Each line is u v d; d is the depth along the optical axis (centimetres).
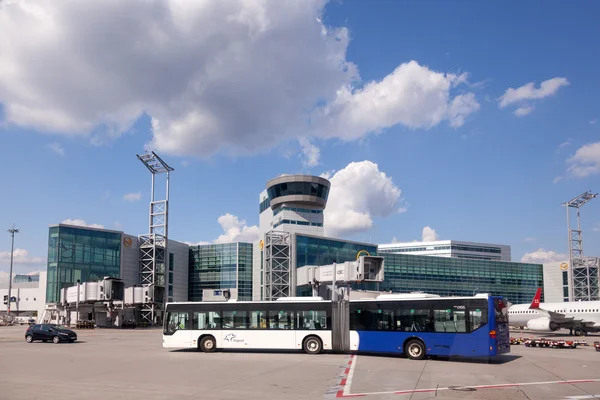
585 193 13362
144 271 10369
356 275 5934
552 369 2677
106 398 1759
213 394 1850
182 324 3691
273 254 9700
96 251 9750
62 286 9188
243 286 12050
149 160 10100
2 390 1942
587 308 6219
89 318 8750
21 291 11938
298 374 2423
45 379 2262
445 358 3231
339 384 2103
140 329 8081
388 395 1838
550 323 6044
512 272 15012
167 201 10294
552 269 15112
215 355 3416
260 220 12962
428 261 13850
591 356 3453
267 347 3484
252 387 2019
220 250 12288
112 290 7688
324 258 10462
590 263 13388
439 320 3130
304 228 11112
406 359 3161
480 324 3025
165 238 10194
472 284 14338
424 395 1839
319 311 3444
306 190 11031
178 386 2044
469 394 1859
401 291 13225
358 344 3316
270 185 11369
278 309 3525
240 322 3578
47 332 4856
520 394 1861
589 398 1778
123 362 2994
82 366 2791
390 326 3247
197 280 12438
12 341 5091
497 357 3372
